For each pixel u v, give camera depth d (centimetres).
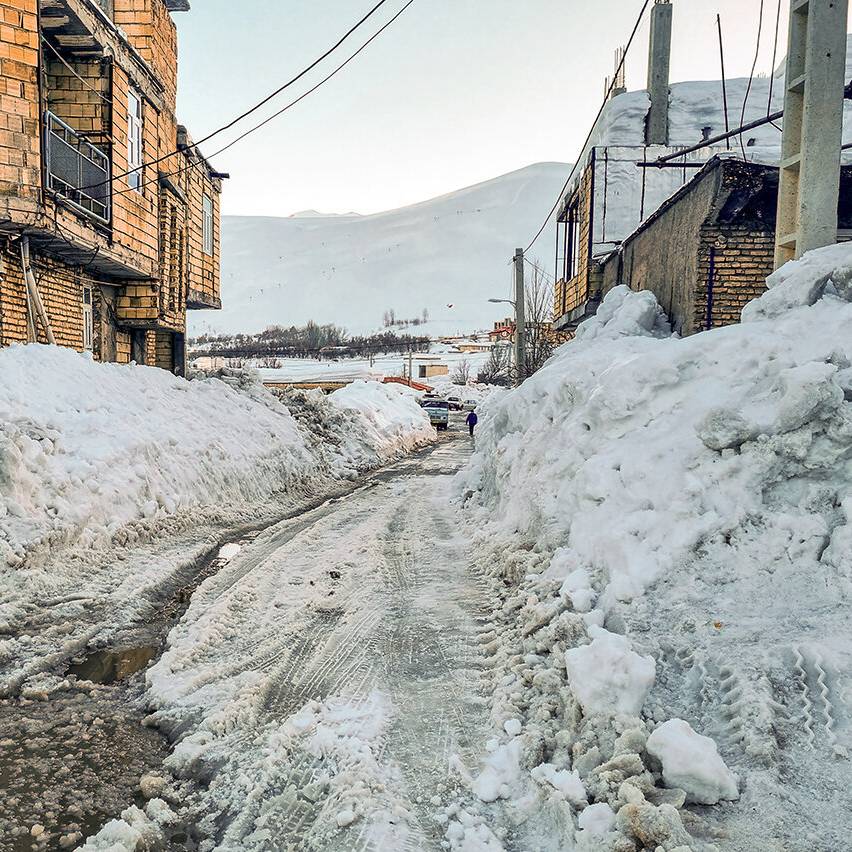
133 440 777
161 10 1611
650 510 440
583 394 644
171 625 502
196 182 1936
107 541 648
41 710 374
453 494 1072
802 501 394
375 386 2830
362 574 622
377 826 268
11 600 504
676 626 363
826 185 636
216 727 346
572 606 411
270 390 1625
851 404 399
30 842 267
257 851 261
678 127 1645
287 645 454
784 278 572
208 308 2233
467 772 302
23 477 600
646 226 1155
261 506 984
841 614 332
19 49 984
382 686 392
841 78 629
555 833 257
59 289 1260
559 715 329
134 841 262
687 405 494
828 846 229
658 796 257
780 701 295
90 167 1184
